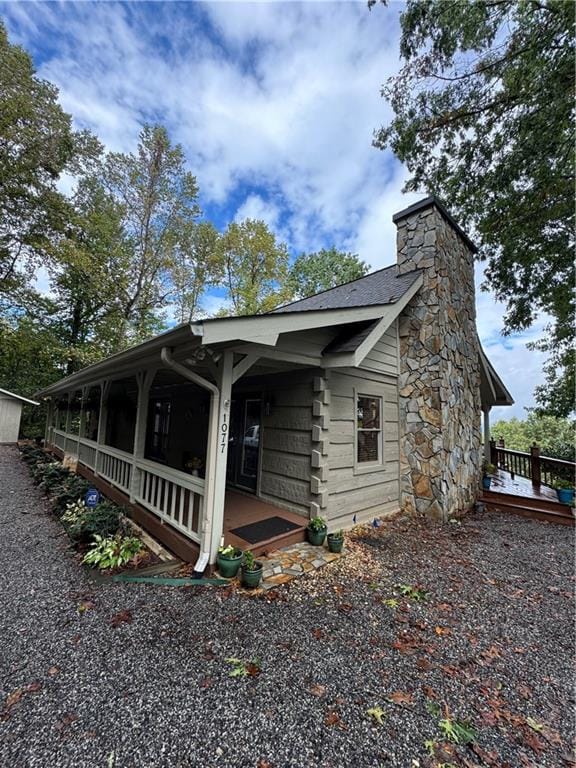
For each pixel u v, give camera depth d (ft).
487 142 24.48
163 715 5.97
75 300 55.26
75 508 16.47
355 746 5.53
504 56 20.89
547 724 6.06
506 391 30.14
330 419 15.66
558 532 17.74
